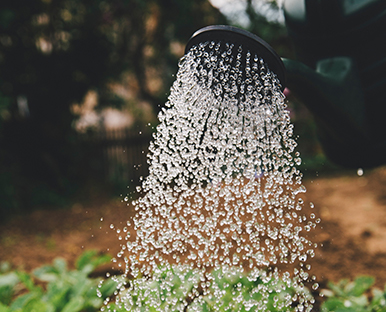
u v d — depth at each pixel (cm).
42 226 473
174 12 688
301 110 808
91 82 675
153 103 841
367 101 151
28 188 594
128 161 770
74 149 691
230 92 138
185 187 148
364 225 378
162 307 167
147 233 148
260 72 133
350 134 156
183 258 226
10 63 593
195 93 142
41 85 630
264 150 140
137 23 721
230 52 129
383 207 443
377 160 165
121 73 715
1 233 449
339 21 142
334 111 147
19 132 623
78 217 511
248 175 142
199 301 160
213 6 697
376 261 279
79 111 695
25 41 604
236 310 167
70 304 173
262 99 137
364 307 187
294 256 141
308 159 792
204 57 133
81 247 377
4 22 512
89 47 655
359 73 149
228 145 142
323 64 153
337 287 201
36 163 639
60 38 642
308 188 616
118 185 722
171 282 156
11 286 221
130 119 935
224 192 143
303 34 155
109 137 767
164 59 806
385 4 137
